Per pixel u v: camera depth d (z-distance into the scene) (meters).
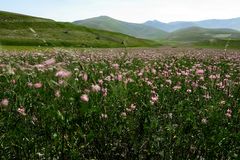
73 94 4.81
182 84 9.67
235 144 4.84
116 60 21.41
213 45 107.19
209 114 5.42
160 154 4.57
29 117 4.96
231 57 30.95
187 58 27.22
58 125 4.70
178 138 4.68
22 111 4.98
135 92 7.18
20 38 78.19
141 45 121.81
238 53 41.47
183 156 4.72
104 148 4.64
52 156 4.43
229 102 7.31
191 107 6.44
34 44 74.31
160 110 6.12
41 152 4.53
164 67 16.77
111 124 4.87
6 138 4.50
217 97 7.59
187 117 5.23
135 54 32.47
